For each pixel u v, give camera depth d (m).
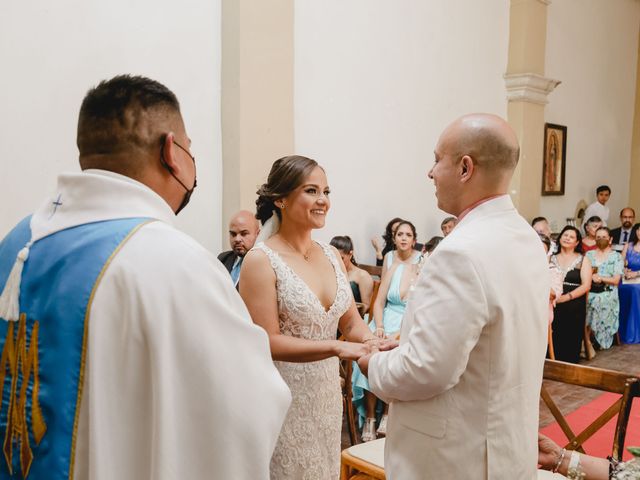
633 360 6.27
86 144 1.07
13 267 1.02
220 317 0.96
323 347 1.91
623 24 10.23
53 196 1.08
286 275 2.04
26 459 0.95
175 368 0.94
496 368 1.46
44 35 3.48
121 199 1.02
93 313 0.93
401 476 1.56
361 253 5.69
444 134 1.59
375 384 1.57
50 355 0.94
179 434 0.93
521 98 7.50
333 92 5.27
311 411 2.08
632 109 10.80
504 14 7.43
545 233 7.01
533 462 1.56
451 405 1.49
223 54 4.33
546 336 1.61
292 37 4.63
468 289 1.39
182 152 1.11
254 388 0.97
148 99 1.06
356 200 5.60
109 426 0.92
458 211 1.59
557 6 8.29
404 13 5.95
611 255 6.77
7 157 3.39
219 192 4.42
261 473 0.96
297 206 2.09
